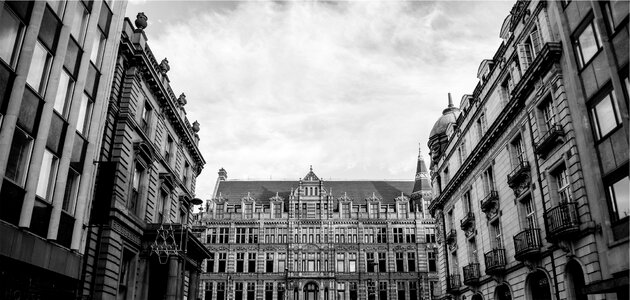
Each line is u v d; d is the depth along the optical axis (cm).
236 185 8212
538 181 2344
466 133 3538
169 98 3369
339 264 7250
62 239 2023
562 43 2145
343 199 7656
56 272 1955
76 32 2141
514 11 2653
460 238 3572
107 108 2480
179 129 3722
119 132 2647
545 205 2266
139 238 2862
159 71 3288
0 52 1641
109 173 2345
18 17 1731
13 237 1680
